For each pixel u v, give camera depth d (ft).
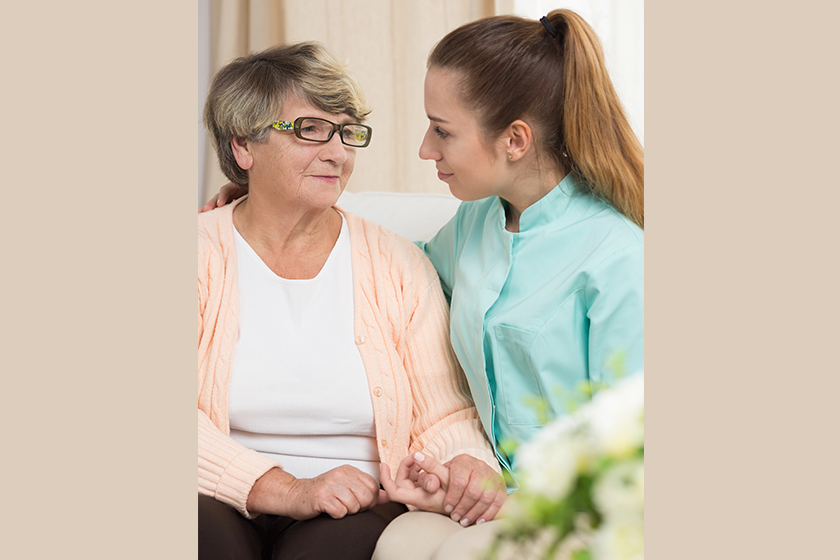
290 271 4.57
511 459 4.28
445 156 4.22
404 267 4.74
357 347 4.43
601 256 3.99
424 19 8.87
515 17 4.26
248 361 4.29
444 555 3.18
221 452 3.90
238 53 9.22
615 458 2.16
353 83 4.47
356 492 3.78
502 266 4.38
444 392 4.57
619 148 4.12
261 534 3.97
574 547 2.28
